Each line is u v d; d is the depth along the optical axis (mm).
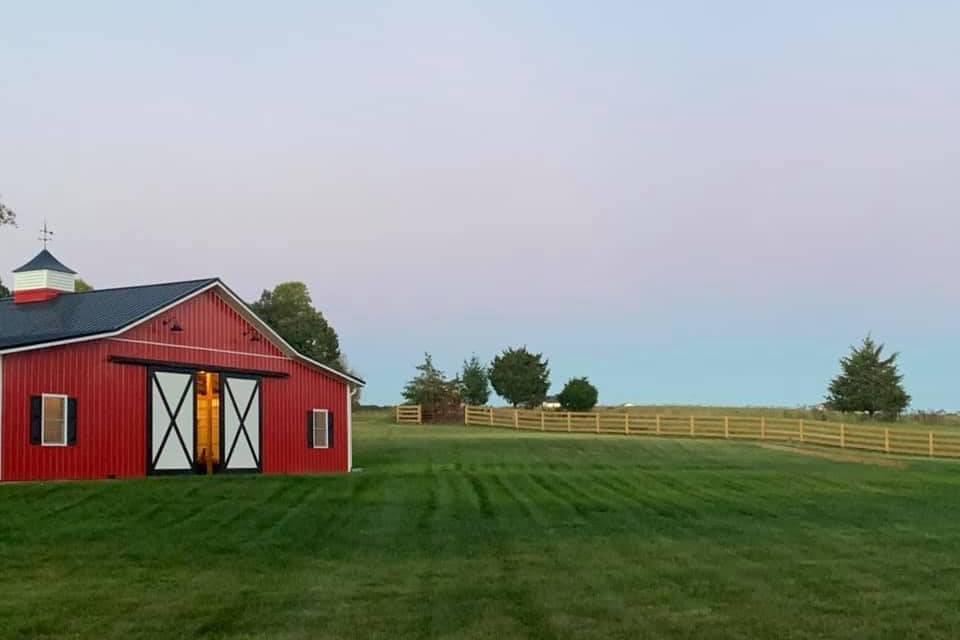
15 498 16797
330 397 30516
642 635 8320
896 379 57312
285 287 67375
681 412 64250
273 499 18438
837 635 8383
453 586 10516
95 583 10555
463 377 63219
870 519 17188
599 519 16625
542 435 46406
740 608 9430
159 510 16391
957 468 30750
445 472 26312
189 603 9547
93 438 21953
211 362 25922
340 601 9703
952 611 9391
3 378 19812
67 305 25875
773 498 20641
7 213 31672
